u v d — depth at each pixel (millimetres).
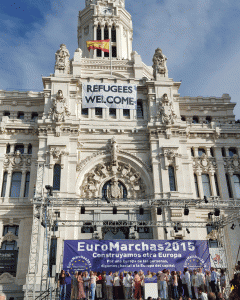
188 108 54625
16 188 46094
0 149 47062
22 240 42656
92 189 44656
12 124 47531
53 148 44281
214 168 49125
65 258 33500
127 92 50188
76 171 44750
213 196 45875
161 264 34094
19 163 46719
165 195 43531
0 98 51812
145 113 49750
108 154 46562
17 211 44062
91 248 33969
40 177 41031
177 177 44719
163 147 45844
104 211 44062
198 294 31188
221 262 36781
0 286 39938
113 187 45312
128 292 30125
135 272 31047
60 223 40656
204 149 50406
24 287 37281
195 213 45438
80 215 43375
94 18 65062
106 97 49500
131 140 47656
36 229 39594
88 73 53906
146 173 45875
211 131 50344
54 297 33844
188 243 35156
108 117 48875
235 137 50781
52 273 38344
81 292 29375
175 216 42438
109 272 31016
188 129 49688
